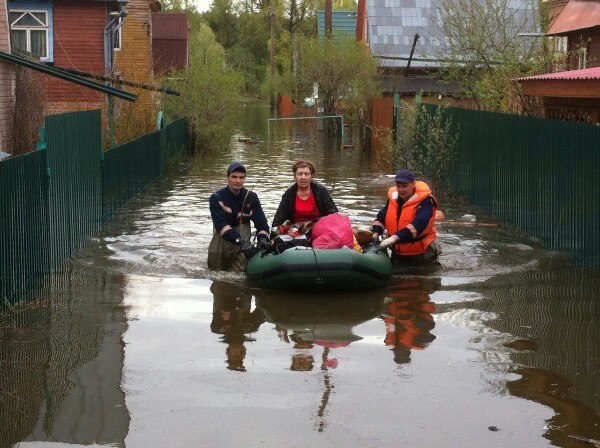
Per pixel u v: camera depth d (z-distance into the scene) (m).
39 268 9.24
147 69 27.28
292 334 7.46
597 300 8.57
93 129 12.70
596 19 19.42
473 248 11.38
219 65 29.42
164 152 21.88
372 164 23.62
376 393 5.95
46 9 25.50
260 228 10.09
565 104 14.39
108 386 6.07
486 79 20.30
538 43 24.62
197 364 6.58
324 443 5.12
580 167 10.33
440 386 6.10
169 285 9.33
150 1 30.78
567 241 10.86
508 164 13.62
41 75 22.05
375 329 7.62
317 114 43.78
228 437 5.21
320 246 9.21
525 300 8.60
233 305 8.49
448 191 17.89
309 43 38.72
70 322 7.76
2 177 7.85
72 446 5.09
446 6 23.05
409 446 5.09
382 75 35.94
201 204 15.59
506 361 6.65
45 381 6.18
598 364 6.57
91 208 12.41
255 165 23.20
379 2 39.22
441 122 19.09
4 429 5.33
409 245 10.14
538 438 5.21
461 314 8.11
